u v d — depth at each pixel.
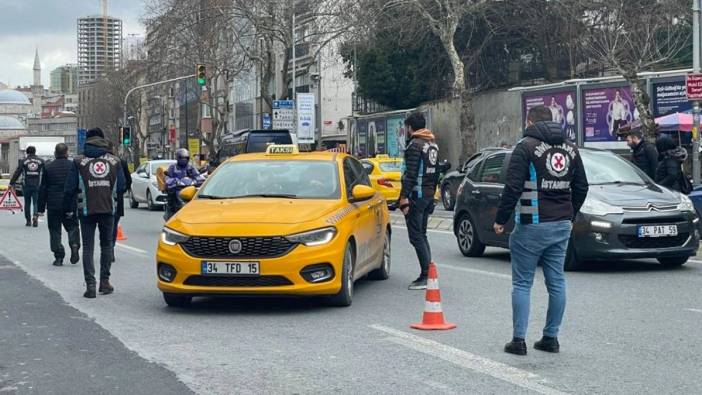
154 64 56.66
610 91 28.91
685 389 5.98
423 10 32.97
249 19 44.97
